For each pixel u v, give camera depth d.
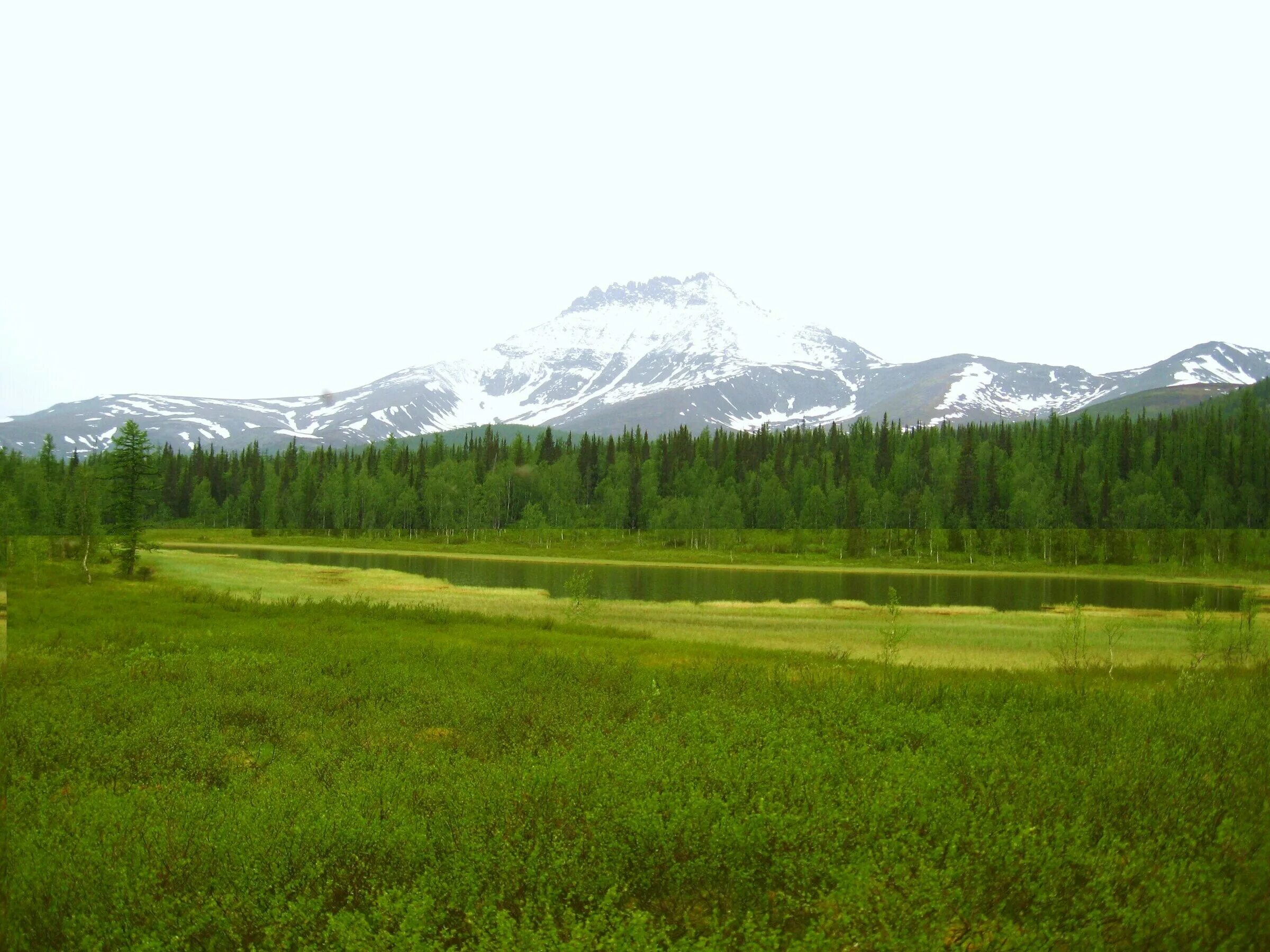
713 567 99.88
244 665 20.33
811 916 6.33
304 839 7.52
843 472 153.25
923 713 14.28
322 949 6.04
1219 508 124.00
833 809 7.85
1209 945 5.68
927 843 7.02
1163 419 181.88
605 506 144.75
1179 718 13.16
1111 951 5.65
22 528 66.12
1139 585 80.56
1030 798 8.38
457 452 184.38
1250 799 8.43
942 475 142.38
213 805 8.82
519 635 31.89
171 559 80.50
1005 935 5.61
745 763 9.46
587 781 8.89
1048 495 130.50
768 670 22.56
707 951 5.32
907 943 5.43
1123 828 7.86
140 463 62.69
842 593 67.75
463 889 6.57
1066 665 27.20
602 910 6.08
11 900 6.36
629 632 36.03
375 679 18.66
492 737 13.16
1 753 8.96
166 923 6.21
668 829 7.18
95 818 8.09
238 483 166.38
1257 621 46.16
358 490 142.25
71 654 21.80
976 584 79.31
